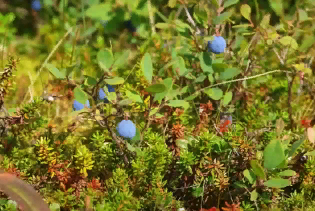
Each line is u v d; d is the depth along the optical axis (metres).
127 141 0.54
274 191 0.53
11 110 0.57
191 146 0.55
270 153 0.52
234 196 0.54
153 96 0.55
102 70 0.54
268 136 0.57
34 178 0.52
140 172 0.53
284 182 0.52
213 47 0.61
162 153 0.54
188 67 0.64
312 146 0.55
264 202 0.53
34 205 0.49
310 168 0.54
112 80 0.53
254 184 0.53
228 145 0.55
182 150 0.55
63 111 0.58
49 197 0.52
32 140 0.55
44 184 0.53
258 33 0.63
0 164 0.52
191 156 0.54
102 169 0.54
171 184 0.55
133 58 0.64
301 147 0.55
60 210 0.52
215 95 0.61
